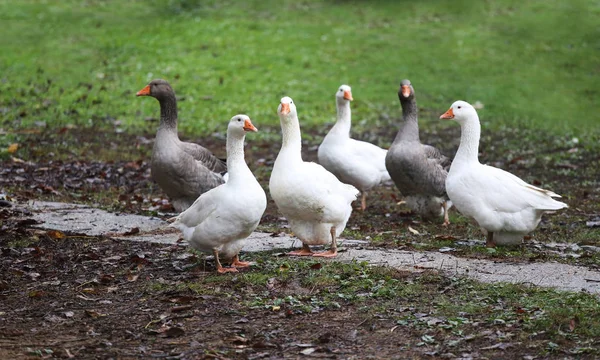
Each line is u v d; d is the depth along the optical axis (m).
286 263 9.13
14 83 24.08
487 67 27.53
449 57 28.42
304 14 33.50
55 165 16.00
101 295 8.42
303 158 18.09
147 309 7.98
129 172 15.77
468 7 34.41
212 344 7.08
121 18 32.25
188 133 20.31
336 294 8.25
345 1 35.47
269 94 24.27
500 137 20.66
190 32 30.31
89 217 11.95
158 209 12.80
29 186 14.11
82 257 9.73
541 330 7.22
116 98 23.19
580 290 8.34
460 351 6.88
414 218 13.42
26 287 8.68
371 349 6.97
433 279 8.67
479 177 10.52
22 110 21.09
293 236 11.20
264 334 7.27
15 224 11.19
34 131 18.95
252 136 20.03
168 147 12.04
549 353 6.77
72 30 30.28
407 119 12.98
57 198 13.41
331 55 28.25
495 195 10.39
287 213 9.80
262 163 17.31
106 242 10.56
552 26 31.89
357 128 21.30
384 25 32.00
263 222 12.50
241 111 22.62
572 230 12.14
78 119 20.66
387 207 14.37
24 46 28.19
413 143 12.79
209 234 8.88
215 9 33.91
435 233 11.98
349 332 7.34
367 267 9.09
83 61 26.88
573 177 16.59
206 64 26.83
